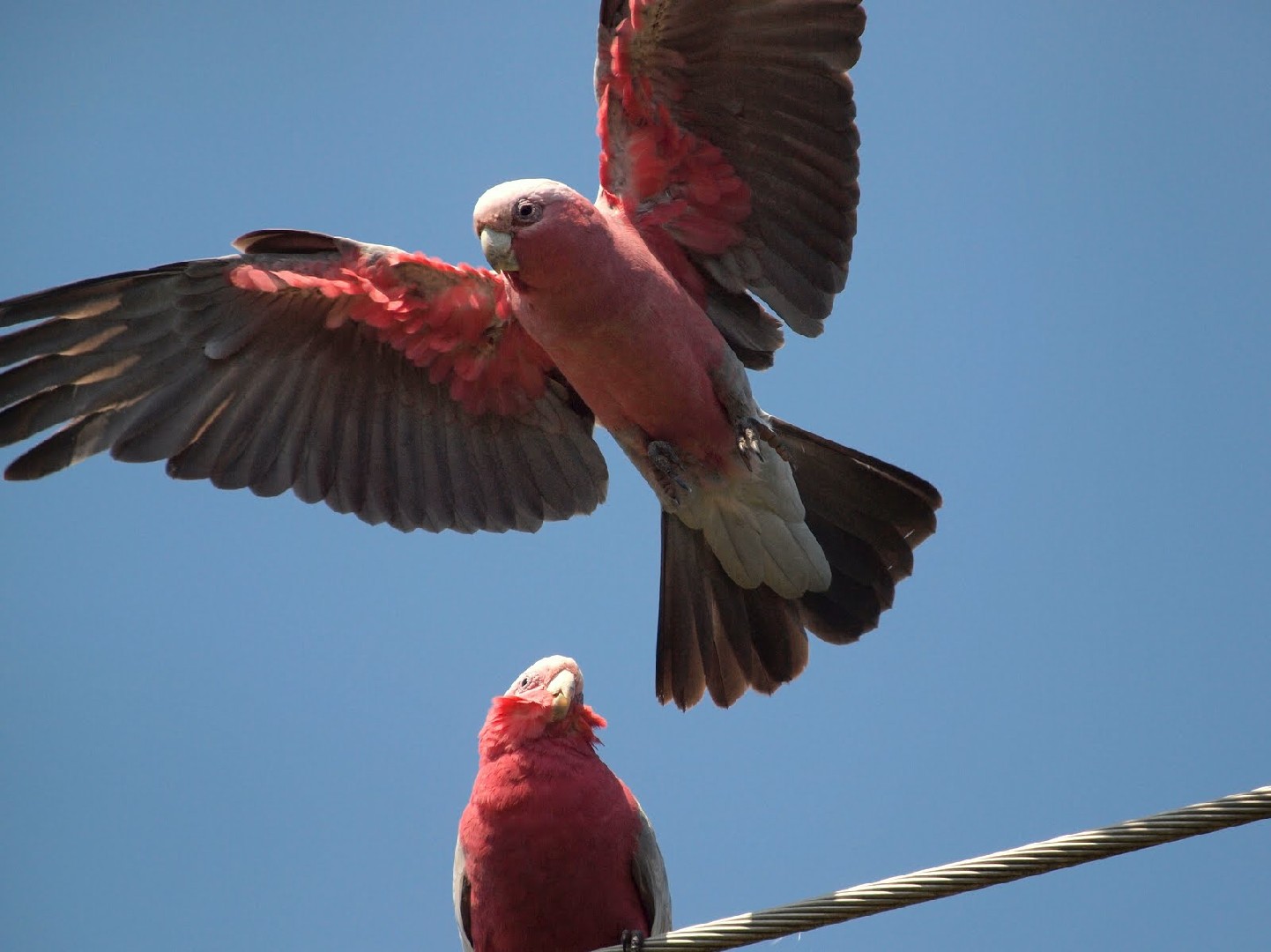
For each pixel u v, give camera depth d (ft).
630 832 39.93
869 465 41.63
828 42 40.06
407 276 42.27
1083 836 31.12
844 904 32.55
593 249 38.37
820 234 41.83
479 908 40.19
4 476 41.11
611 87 40.55
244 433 43.32
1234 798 30.37
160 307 41.75
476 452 45.29
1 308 40.45
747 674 43.01
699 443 40.96
